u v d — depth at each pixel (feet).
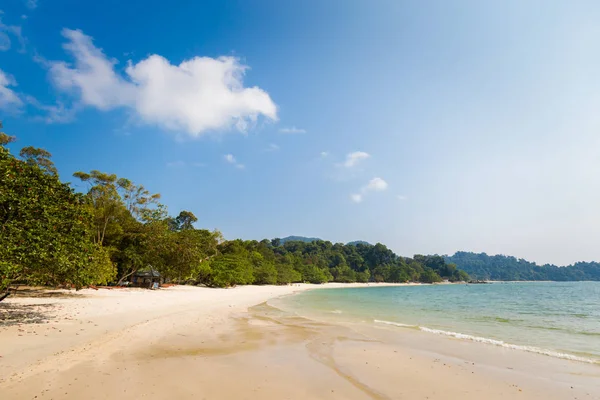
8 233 44.29
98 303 79.46
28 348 35.81
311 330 60.13
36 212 49.42
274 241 639.35
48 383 26.66
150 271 169.48
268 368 34.19
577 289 327.67
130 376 29.37
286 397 26.48
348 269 524.93
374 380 31.89
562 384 32.07
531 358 42.19
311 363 36.88
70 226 55.31
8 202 46.32
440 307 121.19
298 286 357.20
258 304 120.57
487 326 70.95
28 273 51.85
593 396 29.07
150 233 157.58
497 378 33.58
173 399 24.77
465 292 278.46
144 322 58.54
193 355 38.04
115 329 50.01
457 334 58.70
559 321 80.43
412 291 306.76
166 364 33.63
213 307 95.96
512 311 106.52
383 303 142.51
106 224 145.59
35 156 137.49
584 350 47.47
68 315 58.70
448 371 35.55
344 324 69.41
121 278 153.79
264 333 55.52
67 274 55.26
